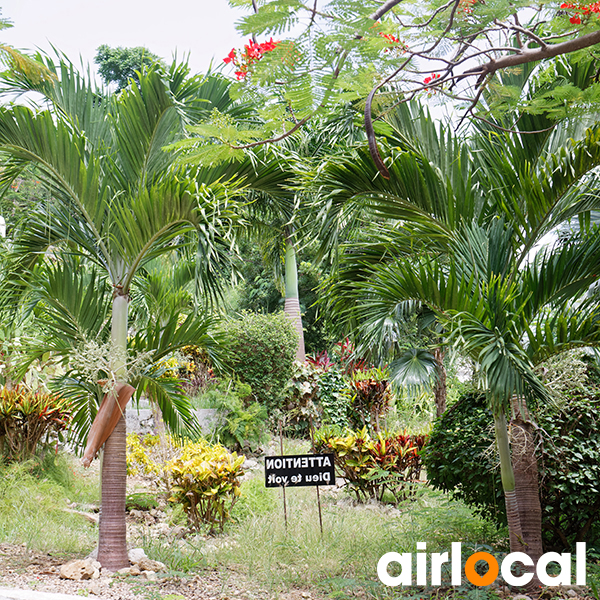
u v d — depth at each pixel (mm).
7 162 4309
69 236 4527
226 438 8430
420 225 4367
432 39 1885
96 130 4664
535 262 4082
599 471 4367
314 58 1413
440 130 4473
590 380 4691
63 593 3273
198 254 3848
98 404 4270
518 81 3846
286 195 5297
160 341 4535
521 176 4059
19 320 4785
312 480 5008
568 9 1919
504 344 3363
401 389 7223
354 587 3689
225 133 1789
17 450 6051
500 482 4570
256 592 3643
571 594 3568
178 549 4289
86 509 5766
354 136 5332
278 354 8688
